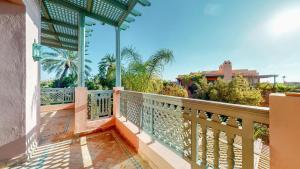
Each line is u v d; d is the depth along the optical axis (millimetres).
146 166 2584
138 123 3443
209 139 2129
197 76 21281
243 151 1346
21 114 2656
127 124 3896
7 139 2568
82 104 4180
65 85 16781
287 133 1020
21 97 2656
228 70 23641
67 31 6082
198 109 1830
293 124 991
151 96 2848
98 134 4195
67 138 3881
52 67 18406
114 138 3908
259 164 2619
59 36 6434
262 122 1196
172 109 2295
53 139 3809
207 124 1713
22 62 2658
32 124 3053
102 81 10906
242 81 12594
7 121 2572
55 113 6723
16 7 2617
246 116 1318
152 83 5793
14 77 2611
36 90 3344
